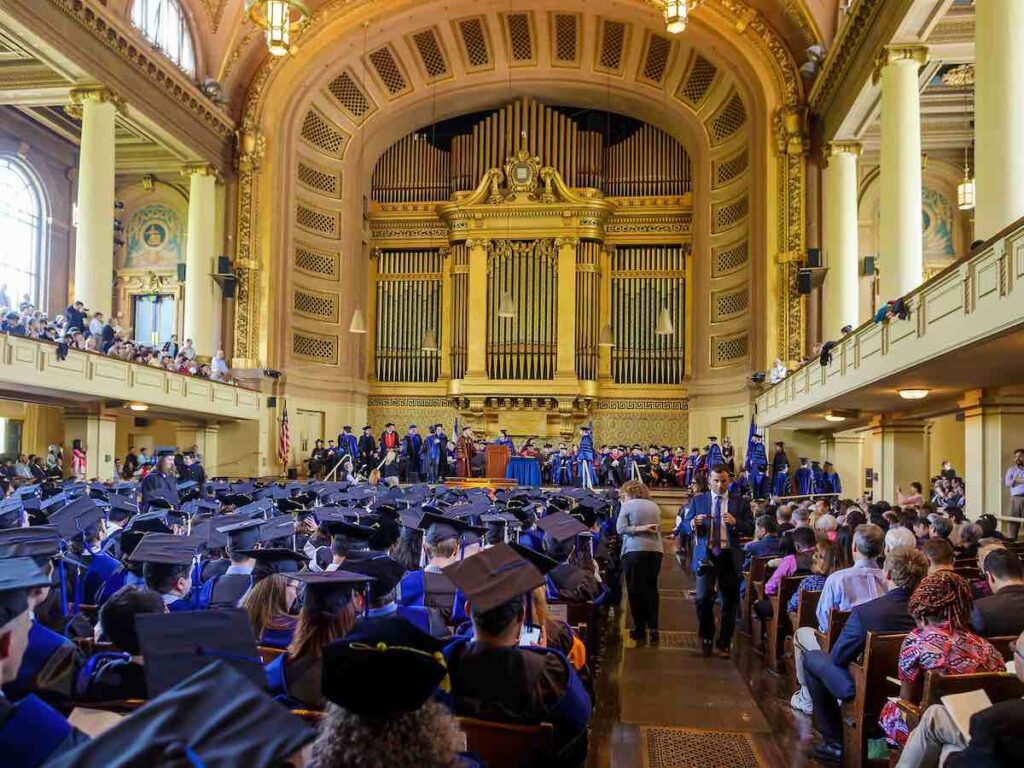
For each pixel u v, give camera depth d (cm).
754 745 600
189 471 2086
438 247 2998
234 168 2573
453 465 2552
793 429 2373
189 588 623
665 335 2889
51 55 1822
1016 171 1143
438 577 574
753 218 2473
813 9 2181
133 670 361
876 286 2466
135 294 2742
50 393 1731
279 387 2578
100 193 1959
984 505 1364
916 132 1645
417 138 3048
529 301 2878
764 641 899
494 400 2845
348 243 2850
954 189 2431
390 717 203
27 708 229
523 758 329
